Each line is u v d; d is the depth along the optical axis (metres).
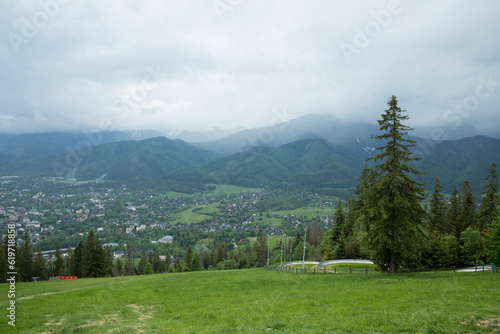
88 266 76.19
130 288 36.47
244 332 16.88
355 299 22.06
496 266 43.72
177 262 112.06
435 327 14.69
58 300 29.50
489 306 17.28
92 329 19.25
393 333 14.52
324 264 56.41
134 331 18.52
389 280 30.92
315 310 20.08
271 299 25.94
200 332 17.41
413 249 33.88
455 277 29.89
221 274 49.97
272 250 128.62
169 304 26.94
